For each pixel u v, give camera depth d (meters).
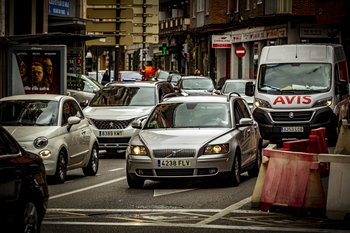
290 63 43.12
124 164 36.31
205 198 22.78
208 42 128.12
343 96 45.09
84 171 31.59
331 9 75.62
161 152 24.75
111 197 23.56
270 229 17.28
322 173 26.41
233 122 27.23
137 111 40.06
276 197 19.89
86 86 61.75
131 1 72.88
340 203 18.42
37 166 15.30
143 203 21.97
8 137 14.88
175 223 18.20
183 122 27.41
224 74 121.50
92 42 73.56
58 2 74.94
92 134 32.34
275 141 47.44
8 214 13.30
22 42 48.66
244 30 106.44
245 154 27.06
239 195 23.33
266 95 42.16
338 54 44.75
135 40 77.25
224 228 17.47
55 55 47.59
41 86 47.72
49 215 19.80
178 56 97.88
